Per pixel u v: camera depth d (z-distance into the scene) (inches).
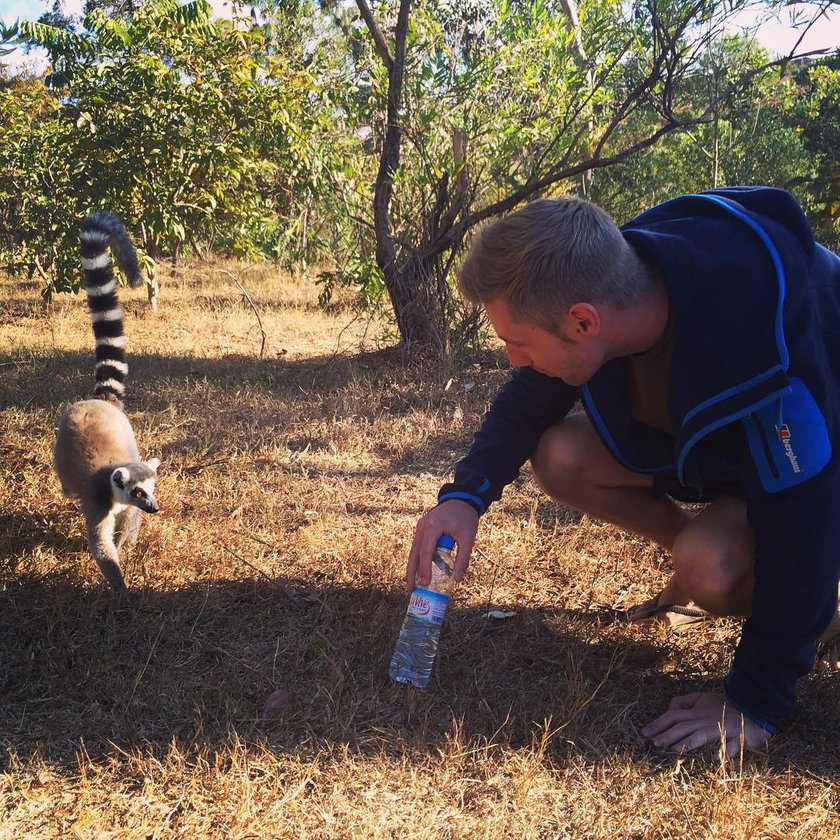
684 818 83.4
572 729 95.9
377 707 100.7
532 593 127.5
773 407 77.5
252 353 306.0
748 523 85.6
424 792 87.2
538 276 74.2
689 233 78.9
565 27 307.6
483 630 117.3
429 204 281.7
